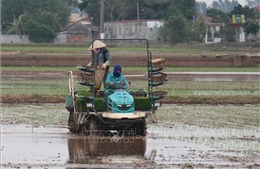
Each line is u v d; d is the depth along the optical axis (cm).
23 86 6794
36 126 4138
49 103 5666
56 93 6047
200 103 5775
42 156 3045
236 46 15600
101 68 3772
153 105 3741
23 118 4538
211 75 7962
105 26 19150
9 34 18388
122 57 10006
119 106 3625
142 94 3919
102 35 11125
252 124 4344
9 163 2828
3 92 6119
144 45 14762
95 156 3066
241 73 8288
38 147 3322
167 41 17575
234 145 3425
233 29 19350
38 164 2811
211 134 3850
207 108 5366
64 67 9481
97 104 3688
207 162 2900
